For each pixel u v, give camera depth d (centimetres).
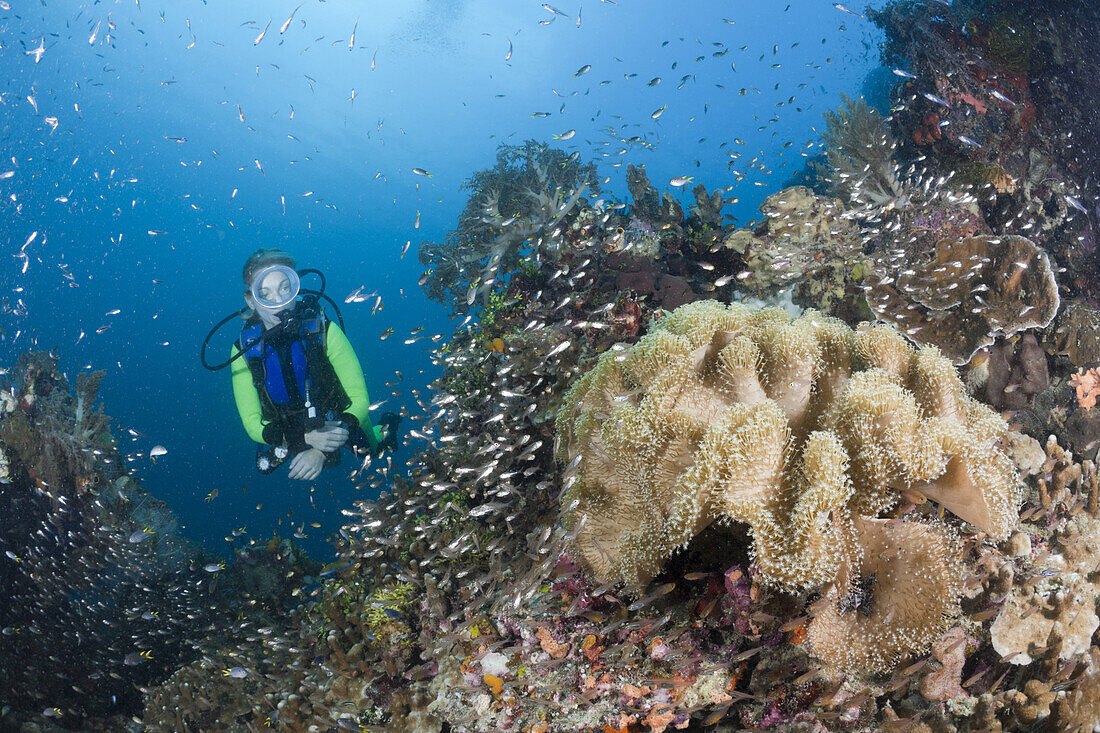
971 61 586
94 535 604
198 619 592
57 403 630
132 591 609
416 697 305
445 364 478
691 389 289
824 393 289
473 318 478
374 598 363
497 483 388
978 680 249
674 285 463
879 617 222
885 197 548
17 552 580
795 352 281
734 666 247
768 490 233
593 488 295
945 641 238
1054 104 570
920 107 607
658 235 545
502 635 303
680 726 239
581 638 280
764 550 223
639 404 288
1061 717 220
